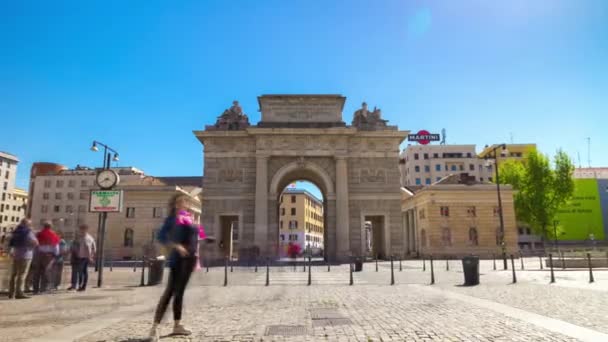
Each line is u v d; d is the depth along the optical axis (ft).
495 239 195.52
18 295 48.85
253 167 164.96
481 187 200.23
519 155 360.48
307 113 166.71
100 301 46.11
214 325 31.40
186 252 27.32
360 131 166.20
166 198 195.93
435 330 29.22
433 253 193.47
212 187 163.63
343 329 29.78
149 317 35.17
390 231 161.68
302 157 162.91
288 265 132.77
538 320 32.83
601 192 272.10
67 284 67.87
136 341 25.77
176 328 27.71
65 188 367.45
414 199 224.53
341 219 157.79
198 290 57.98
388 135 166.61
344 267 120.06
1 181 399.24
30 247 50.08
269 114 166.91
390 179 165.07
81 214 361.10
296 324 31.78
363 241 160.35
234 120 170.30
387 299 47.03
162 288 60.80
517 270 98.53
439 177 370.53
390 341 26.07
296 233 375.86
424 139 390.63
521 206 234.17
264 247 154.71
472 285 62.90
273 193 161.38
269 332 28.84
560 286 59.72
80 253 57.72
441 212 197.98
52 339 26.40
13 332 28.71
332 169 164.25
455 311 37.76
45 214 364.58
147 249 184.75
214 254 155.94
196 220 224.33
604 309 38.11
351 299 47.29
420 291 55.21
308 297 49.47
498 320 32.94
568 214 269.03
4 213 401.90
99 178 66.54
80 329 29.68
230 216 165.89
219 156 165.99
